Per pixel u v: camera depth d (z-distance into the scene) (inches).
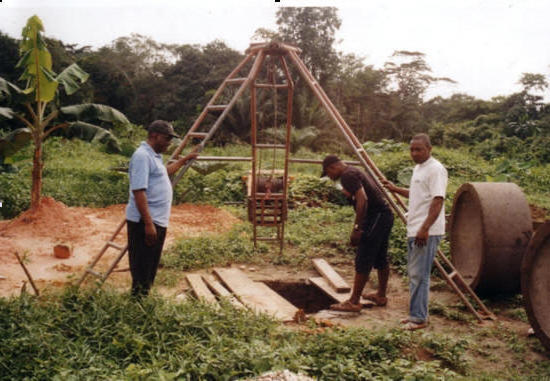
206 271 277.1
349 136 254.7
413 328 198.5
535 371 165.8
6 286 241.4
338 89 1635.1
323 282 261.6
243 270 282.5
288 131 281.9
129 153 574.6
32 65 344.5
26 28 334.3
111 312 172.1
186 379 133.8
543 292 189.2
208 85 1632.6
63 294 190.2
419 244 195.2
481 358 177.8
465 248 267.7
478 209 237.1
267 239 301.1
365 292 251.3
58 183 496.7
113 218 403.9
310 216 397.4
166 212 196.2
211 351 147.4
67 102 1217.4
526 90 1674.5
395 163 543.8
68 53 1568.7
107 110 374.0
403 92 2034.9
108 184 508.4
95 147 834.8
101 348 155.6
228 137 1253.7
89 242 329.7
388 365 154.1
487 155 1085.8
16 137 362.9
